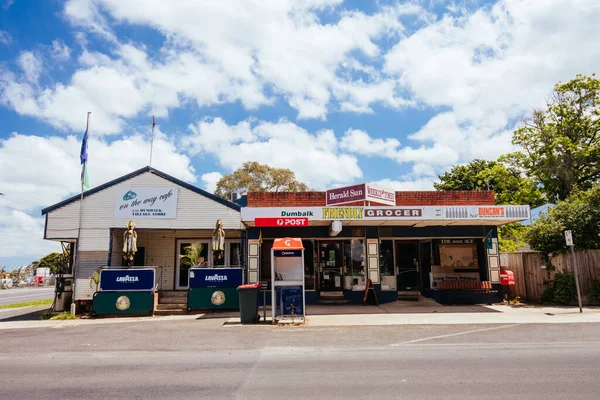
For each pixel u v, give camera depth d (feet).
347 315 47.73
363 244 58.65
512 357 27.20
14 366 27.66
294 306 43.73
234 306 54.24
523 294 57.62
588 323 39.63
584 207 55.06
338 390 21.03
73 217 59.77
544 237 55.21
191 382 23.00
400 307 53.01
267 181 137.90
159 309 55.62
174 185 61.05
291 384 22.25
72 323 49.24
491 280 56.54
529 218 51.01
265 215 50.93
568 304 53.11
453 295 55.57
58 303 58.39
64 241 63.93
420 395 20.02
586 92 97.30
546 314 45.80
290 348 31.76
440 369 24.66
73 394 21.26
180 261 68.08
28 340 37.93
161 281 67.05
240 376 24.04
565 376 22.72
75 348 33.60
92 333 41.01
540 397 19.42
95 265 58.80
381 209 50.83
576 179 95.66
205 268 55.06
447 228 58.29
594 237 53.83
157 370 25.88
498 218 50.96
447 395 19.94
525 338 33.37
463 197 61.82
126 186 60.59
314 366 26.03
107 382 23.36
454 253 58.49
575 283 52.49
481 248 58.39
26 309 69.21
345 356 28.63
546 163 96.32
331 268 58.85
